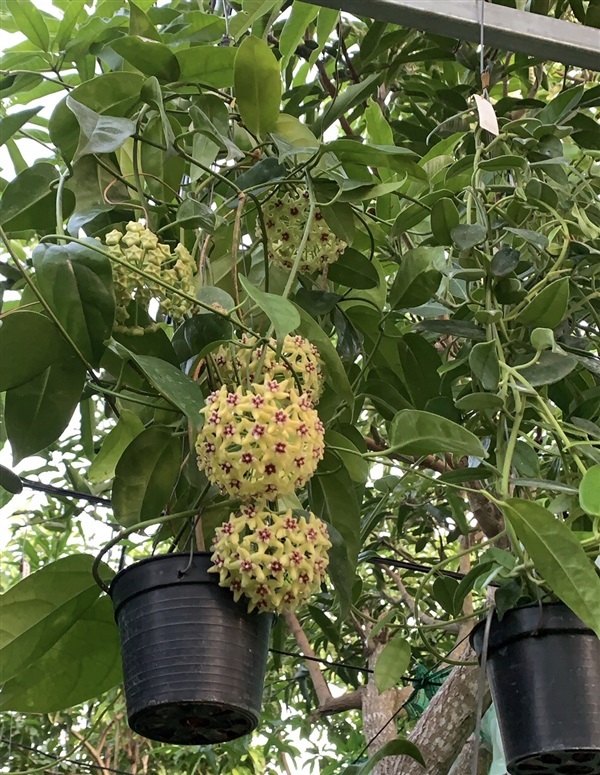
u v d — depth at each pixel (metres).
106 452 1.46
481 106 1.37
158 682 1.03
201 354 1.12
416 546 2.80
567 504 1.32
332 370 1.27
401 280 1.49
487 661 1.21
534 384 1.26
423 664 2.57
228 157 1.23
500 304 1.42
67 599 1.22
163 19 1.88
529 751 1.11
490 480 1.54
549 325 1.35
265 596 1.04
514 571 1.14
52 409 1.16
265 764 4.13
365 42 1.96
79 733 3.43
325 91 2.20
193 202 1.25
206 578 1.06
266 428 0.98
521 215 1.52
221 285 1.52
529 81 2.36
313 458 1.04
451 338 1.87
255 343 1.13
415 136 2.16
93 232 1.39
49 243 1.10
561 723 1.09
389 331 1.64
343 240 1.41
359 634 2.71
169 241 1.47
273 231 1.42
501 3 1.79
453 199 1.55
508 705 1.15
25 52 1.68
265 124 1.41
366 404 2.15
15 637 1.19
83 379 1.17
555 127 1.46
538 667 1.12
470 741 2.12
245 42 1.32
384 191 1.35
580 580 1.05
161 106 1.23
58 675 1.25
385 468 2.50
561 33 1.46
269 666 2.38
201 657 1.03
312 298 1.46
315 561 1.06
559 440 1.31
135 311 1.24
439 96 2.06
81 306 1.08
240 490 1.01
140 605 1.07
